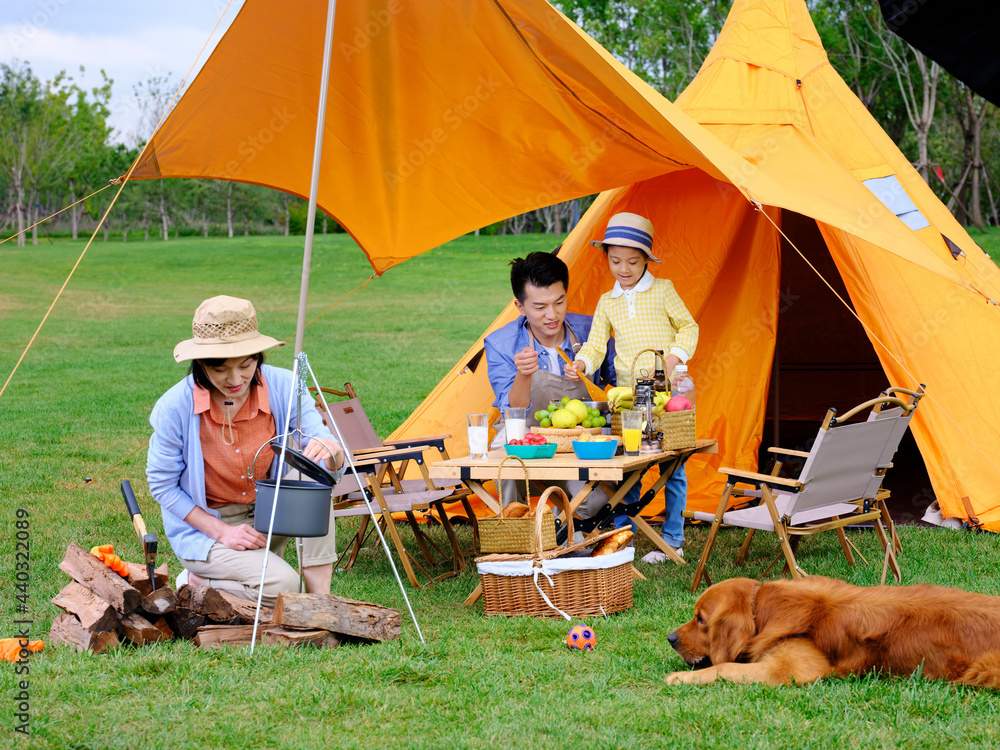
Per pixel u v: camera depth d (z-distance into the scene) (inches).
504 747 105.7
